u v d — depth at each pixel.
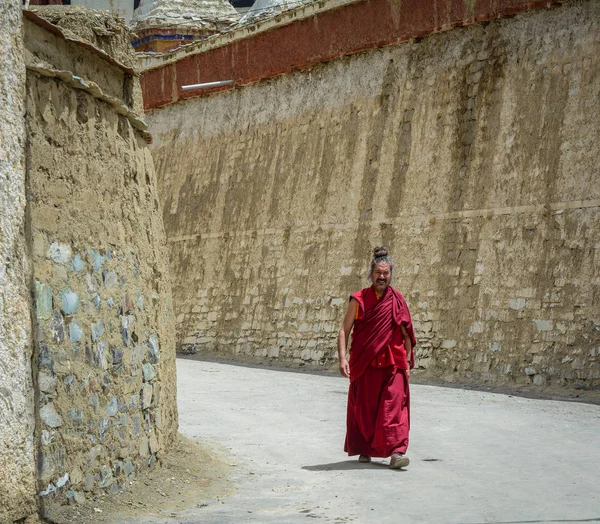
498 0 17.95
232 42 25.75
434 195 18.78
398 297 8.16
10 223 5.19
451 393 14.76
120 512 6.04
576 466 7.77
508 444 9.10
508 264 16.83
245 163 25.30
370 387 8.08
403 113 20.06
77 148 6.21
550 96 16.78
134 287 7.14
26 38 5.57
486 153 17.83
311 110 23.02
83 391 6.03
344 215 21.12
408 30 20.05
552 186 16.33
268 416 11.49
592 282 15.23
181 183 28.12
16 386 5.18
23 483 5.20
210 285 25.53
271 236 23.48
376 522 5.92
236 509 6.39
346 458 8.49
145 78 29.83
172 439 8.16
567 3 16.81
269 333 22.77
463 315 17.50
